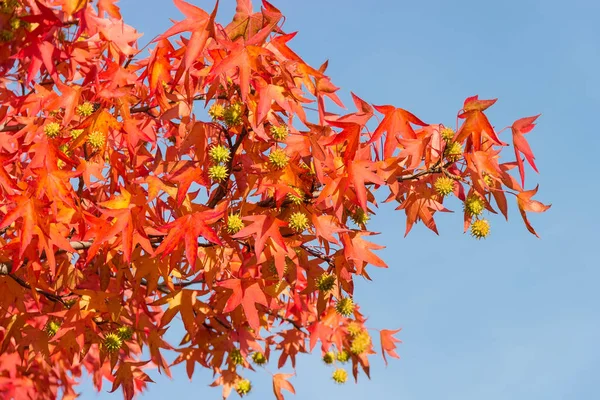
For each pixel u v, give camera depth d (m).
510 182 4.43
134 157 4.51
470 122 4.07
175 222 3.80
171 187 4.20
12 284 4.52
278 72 3.94
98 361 6.04
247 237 4.36
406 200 4.57
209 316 5.22
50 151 3.96
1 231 4.43
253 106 4.06
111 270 4.88
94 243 3.88
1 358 5.45
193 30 3.61
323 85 4.04
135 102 4.54
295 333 6.39
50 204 3.79
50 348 4.88
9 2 4.16
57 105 4.30
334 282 4.74
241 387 6.35
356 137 3.92
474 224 4.53
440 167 4.25
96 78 4.27
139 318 4.89
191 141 4.19
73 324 4.39
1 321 4.76
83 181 4.68
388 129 4.02
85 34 4.81
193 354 5.62
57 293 4.82
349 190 4.12
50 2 4.29
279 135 4.20
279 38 3.80
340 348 6.41
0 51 4.32
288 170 4.18
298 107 4.08
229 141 4.21
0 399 5.45
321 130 4.07
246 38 3.86
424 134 4.34
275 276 4.53
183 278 4.77
